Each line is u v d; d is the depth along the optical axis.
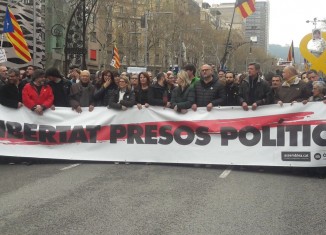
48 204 5.41
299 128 7.16
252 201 5.57
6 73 8.75
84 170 7.39
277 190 6.12
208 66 7.65
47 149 8.08
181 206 5.34
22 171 7.34
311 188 6.27
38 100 8.02
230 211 5.16
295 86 7.62
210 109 7.59
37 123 8.09
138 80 8.16
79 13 21.64
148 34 57.97
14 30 13.85
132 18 57.47
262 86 7.54
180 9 67.06
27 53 14.20
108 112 8.00
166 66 67.94
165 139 7.79
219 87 7.67
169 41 60.22
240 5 25.53
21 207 5.29
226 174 7.10
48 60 40.59
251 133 7.40
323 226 4.70
